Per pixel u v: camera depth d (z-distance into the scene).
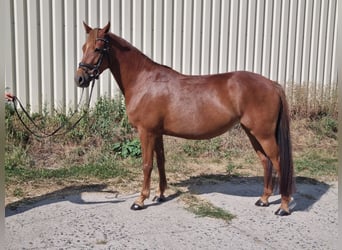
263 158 4.83
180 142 7.17
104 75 7.39
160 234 4.12
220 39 8.06
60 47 7.10
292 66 8.76
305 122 8.45
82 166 6.12
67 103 7.27
